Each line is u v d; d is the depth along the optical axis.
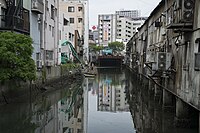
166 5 21.36
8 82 22.84
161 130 17.17
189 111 16.80
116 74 70.56
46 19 36.66
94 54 107.62
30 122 19.00
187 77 15.38
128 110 25.19
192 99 14.28
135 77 51.38
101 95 34.75
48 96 31.05
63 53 52.56
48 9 37.91
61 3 80.75
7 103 22.52
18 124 18.27
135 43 55.22
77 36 71.31
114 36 136.62
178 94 17.19
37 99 28.28
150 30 32.19
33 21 30.55
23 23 26.86
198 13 13.77
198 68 13.28
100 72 76.62
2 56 20.31
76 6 80.94
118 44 111.56
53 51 40.72
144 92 34.75
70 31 63.09
